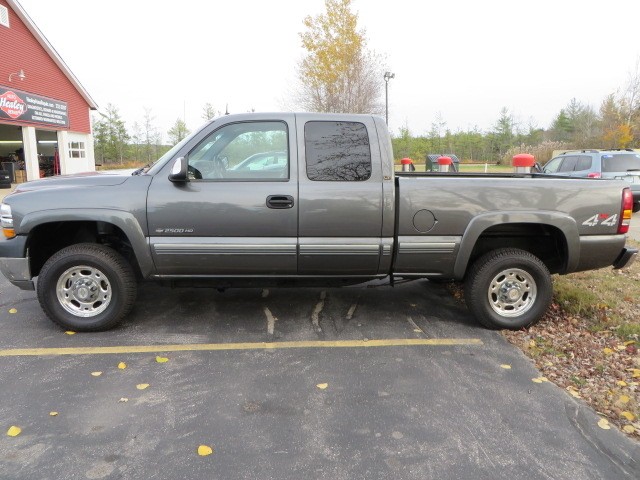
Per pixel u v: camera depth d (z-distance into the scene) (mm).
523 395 3367
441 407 3203
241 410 3148
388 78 24344
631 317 4641
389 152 4270
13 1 18734
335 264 4309
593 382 3549
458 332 4512
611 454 2732
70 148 23578
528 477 2529
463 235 4312
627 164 11922
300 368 3752
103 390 3379
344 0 23078
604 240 4441
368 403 3248
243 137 4273
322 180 4203
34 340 4234
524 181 4344
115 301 4355
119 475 2512
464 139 45375
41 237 4465
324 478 2504
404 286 5949
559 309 4961
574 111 47500
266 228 4184
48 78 21547
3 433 2857
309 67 24062
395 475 2531
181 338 4312
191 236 4184
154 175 4223
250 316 4875
